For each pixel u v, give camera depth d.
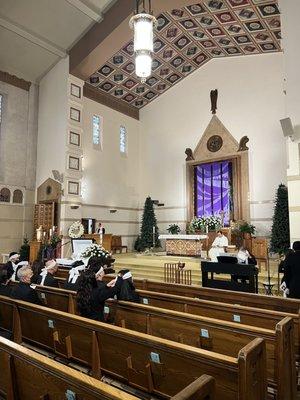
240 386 2.26
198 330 3.45
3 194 13.56
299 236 7.81
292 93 8.45
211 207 15.88
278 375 2.90
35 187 14.73
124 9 11.95
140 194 18.19
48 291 5.32
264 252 11.12
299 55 8.48
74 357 3.56
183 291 5.47
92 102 15.89
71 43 13.71
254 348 2.43
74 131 14.04
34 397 2.35
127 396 1.78
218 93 16.02
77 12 12.22
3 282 6.36
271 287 7.68
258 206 14.41
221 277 8.85
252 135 14.88
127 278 4.38
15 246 13.78
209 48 15.07
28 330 4.24
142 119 18.39
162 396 2.73
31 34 12.67
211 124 16.09
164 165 17.52
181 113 17.14
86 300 3.91
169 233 16.23
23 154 14.48
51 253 11.62
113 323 4.31
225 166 15.59
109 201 16.33
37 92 15.27
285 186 13.24
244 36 13.70
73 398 2.04
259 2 11.28
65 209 13.34
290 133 7.86
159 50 14.56
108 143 16.56
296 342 3.71
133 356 2.95
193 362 2.53
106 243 13.12
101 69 14.82
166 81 16.97
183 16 12.61
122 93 16.92
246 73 15.27
